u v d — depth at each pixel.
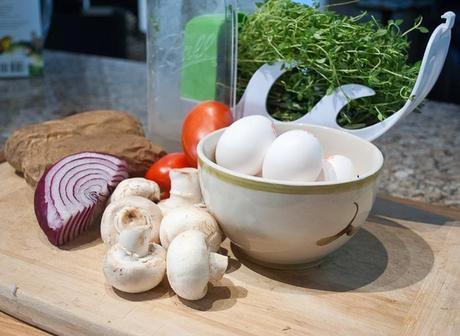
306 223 0.53
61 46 1.87
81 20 1.84
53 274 0.58
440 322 0.52
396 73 0.69
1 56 1.34
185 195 0.65
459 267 0.62
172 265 0.52
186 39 0.78
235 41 0.75
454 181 0.88
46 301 0.53
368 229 0.69
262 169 0.57
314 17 0.72
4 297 0.55
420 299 0.56
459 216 0.73
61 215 0.63
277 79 0.75
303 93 0.73
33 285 0.55
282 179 0.55
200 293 0.53
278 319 0.52
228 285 0.57
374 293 0.56
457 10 1.45
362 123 0.73
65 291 0.55
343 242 0.58
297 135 0.56
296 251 0.56
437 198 0.81
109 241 0.60
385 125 0.69
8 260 0.60
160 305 0.53
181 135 0.81
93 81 1.41
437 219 0.72
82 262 0.60
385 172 0.91
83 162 0.70
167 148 0.88
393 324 0.52
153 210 0.61
